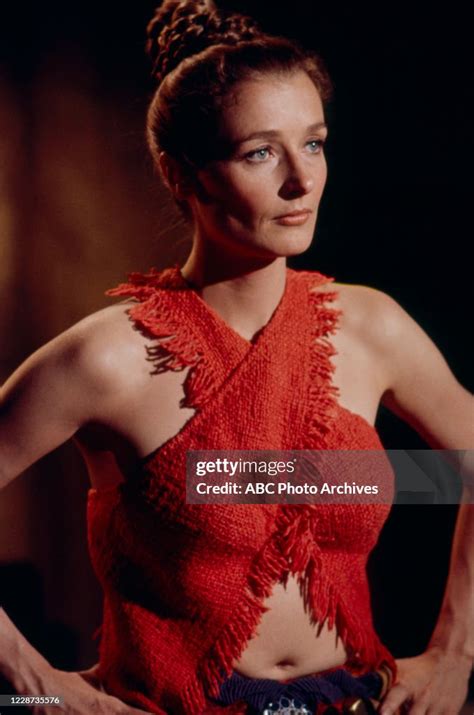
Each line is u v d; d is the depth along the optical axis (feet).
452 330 25.46
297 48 10.92
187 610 11.16
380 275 25.88
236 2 25.05
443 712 12.41
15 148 26.73
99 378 11.16
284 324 11.40
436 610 25.55
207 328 11.28
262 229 10.66
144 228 27.04
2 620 11.76
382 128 25.46
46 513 27.32
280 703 11.09
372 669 11.91
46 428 11.31
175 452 11.04
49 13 26.63
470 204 25.23
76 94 26.84
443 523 25.52
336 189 25.86
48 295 27.12
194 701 11.12
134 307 11.41
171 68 11.18
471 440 12.85
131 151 26.91
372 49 25.23
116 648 11.67
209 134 10.59
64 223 27.04
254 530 10.96
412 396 12.67
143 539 11.23
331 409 11.35
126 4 26.61
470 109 25.02
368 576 25.98
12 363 27.12
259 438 11.09
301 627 11.28
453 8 24.73
